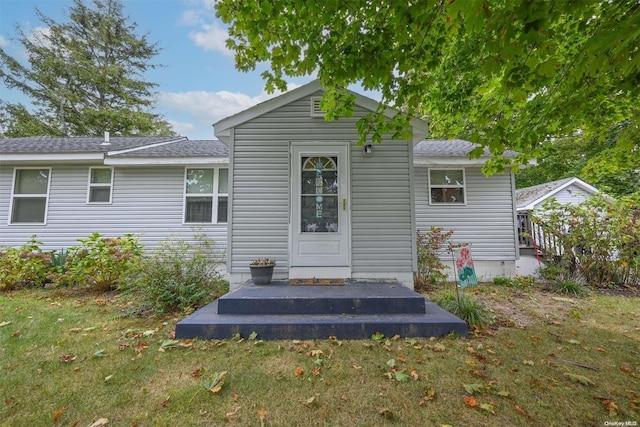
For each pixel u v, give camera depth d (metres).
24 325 3.65
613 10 2.26
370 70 2.85
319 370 2.57
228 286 5.53
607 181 11.34
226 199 7.28
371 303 3.70
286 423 1.94
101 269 5.44
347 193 5.11
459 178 7.54
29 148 7.30
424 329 3.31
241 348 3.03
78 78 15.85
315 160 5.20
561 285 5.82
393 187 5.13
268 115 5.22
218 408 2.08
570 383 2.38
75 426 1.90
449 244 6.38
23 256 5.62
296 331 3.29
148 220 7.20
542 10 1.79
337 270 5.00
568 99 2.92
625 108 3.60
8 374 2.50
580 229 6.47
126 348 3.01
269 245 5.05
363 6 2.61
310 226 5.09
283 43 3.38
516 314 4.26
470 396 2.20
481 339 3.25
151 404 2.11
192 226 7.18
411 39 2.78
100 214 7.18
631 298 5.33
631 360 2.79
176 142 9.09
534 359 2.79
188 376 2.48
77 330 3.51
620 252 6.29
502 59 2.09
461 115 4.77
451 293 5.28
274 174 5.16
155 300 4.25
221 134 5.30
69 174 7.23
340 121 5.19
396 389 2.29
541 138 3.45
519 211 7.81
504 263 7.27
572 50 3.29
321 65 3.10
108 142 8.53
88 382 2.38
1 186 7.14
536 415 1.99
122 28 17.25
